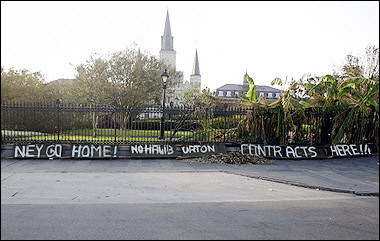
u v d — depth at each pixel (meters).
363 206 5.99
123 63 24.84
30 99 25.00
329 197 6.67
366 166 10.41
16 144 10.29
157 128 11.77
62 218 4.85
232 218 5.04
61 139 10.66
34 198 5.94
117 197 6.18
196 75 102.12
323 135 12.06
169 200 6.06
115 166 9.41
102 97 22.78
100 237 4.15
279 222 4.90
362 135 12.29
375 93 12.77
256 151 11.36
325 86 11.96
